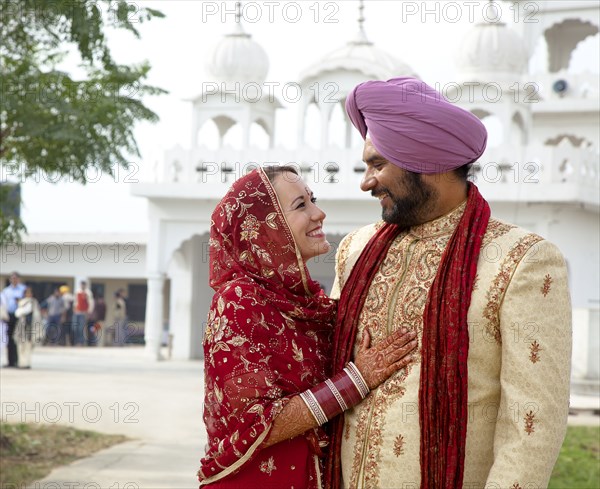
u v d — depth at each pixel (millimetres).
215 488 2471
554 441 2215
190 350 18000
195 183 16281
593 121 18297
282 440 2420
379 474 2357
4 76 6562
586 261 14906
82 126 6645
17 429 7820
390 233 2572
